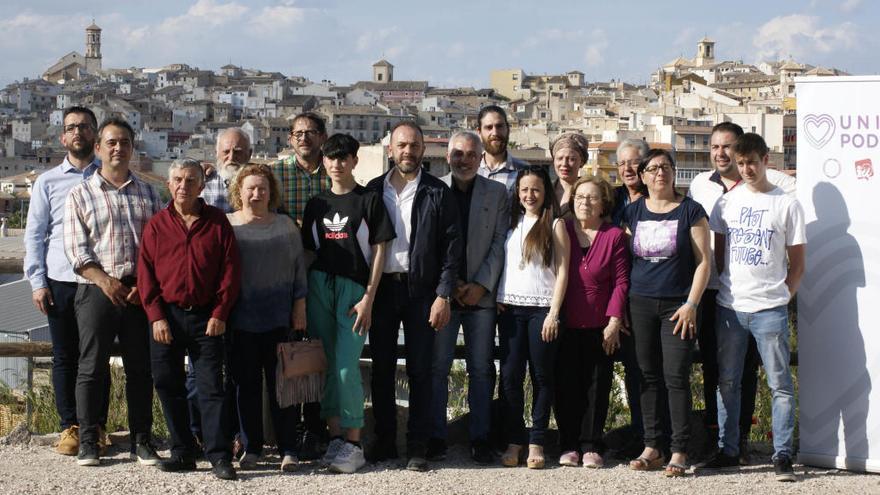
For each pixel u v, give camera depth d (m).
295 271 7.11
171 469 6.98
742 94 181.25
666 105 123.81
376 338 7.24
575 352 7.30
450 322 7.33
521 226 7.27
